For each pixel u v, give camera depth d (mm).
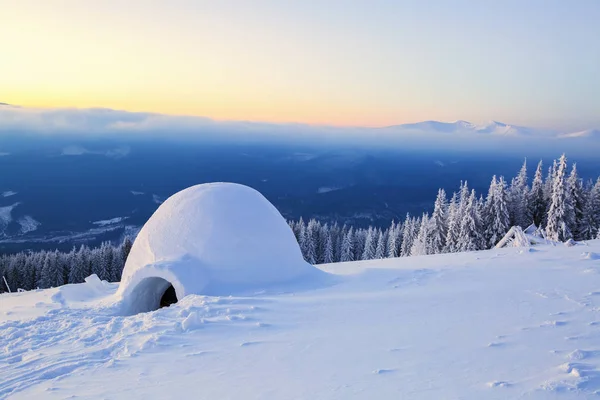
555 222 29281
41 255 44719
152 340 6098
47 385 4848
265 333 6254
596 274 8625
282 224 11586
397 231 45969
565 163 29000
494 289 7914
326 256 47562
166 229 10734
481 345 5027
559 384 3676
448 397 3707
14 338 6832
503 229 30891
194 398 4277
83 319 7918
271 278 10375
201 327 6625
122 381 4836
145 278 9898
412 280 9719
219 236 10305
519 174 37812
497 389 3754
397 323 6293
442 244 34688
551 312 6238
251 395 4219
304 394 4125
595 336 5098
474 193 31203
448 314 6543
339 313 7121
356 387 4156
